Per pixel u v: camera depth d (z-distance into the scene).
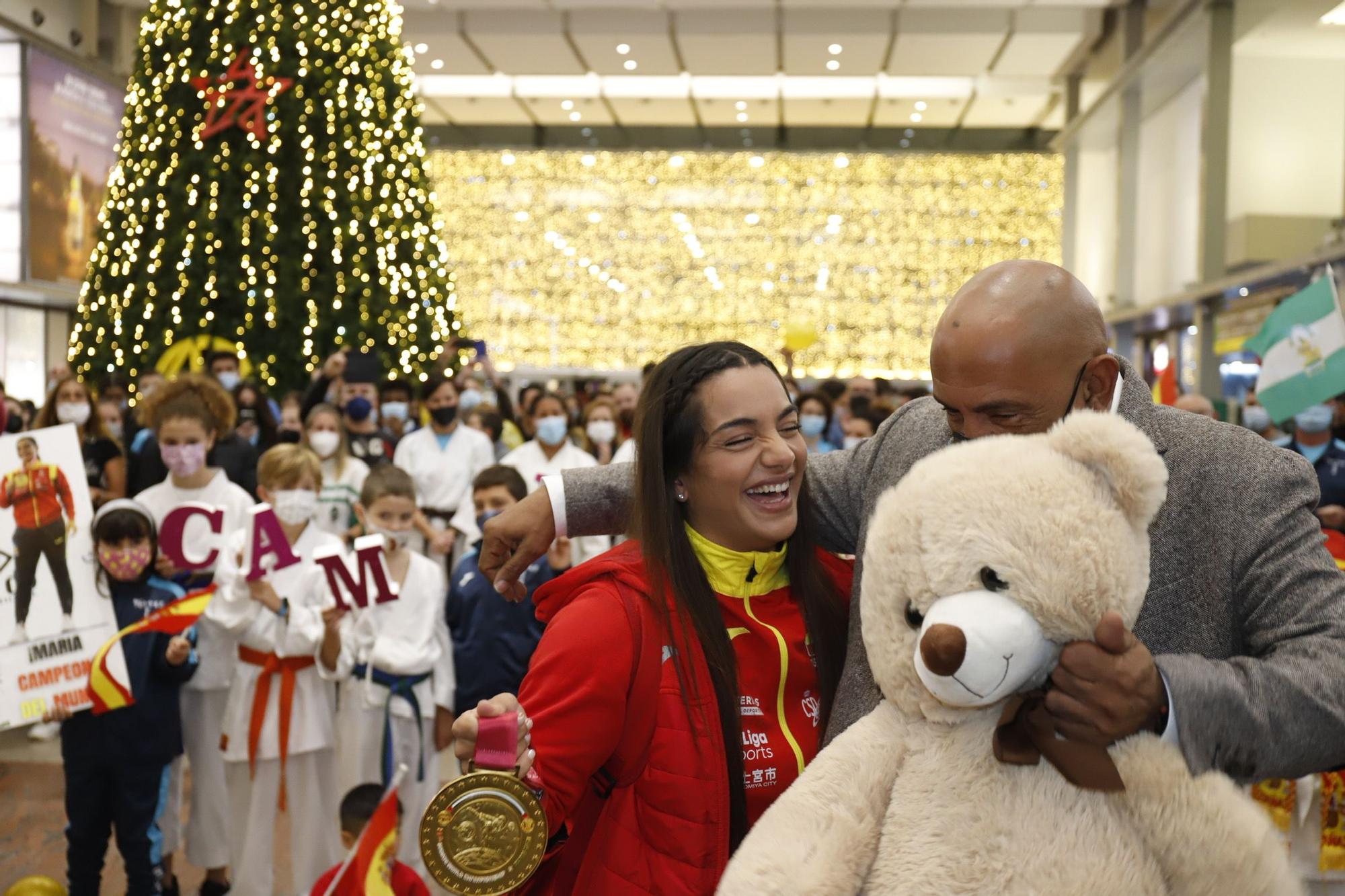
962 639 1.07
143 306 9.21
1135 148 16.50
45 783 5.09
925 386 9.80
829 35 16.19
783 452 1.60
